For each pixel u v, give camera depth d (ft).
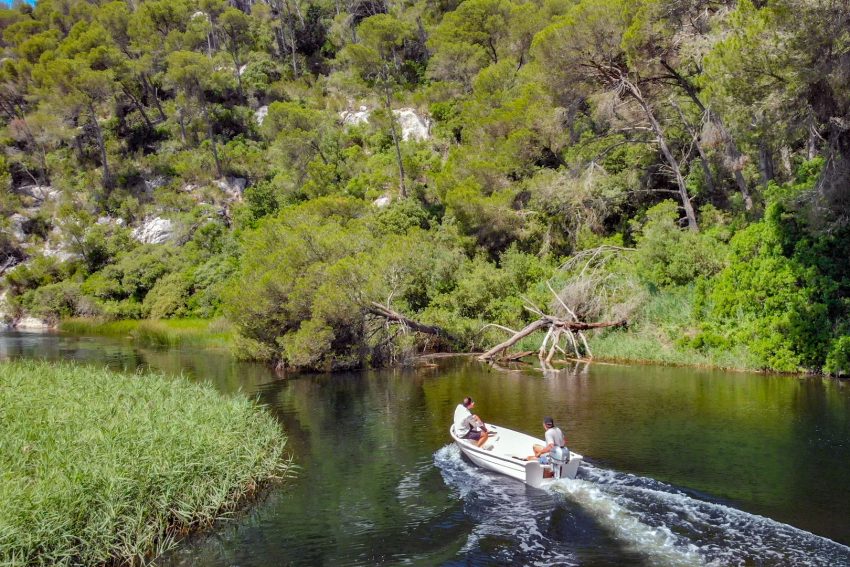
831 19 53.36
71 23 241.55
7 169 188.75
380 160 150.71
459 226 101.60
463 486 33.27
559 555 24.59
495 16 161.68
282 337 72.59
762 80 59.26
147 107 212.64
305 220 88.99
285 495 32.55
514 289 87.20
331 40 230.48
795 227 65.21
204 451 31.42
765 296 66.28
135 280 152.46
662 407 49.32
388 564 24.53
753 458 36.09
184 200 171.32
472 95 150.61
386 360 76.69
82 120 191.21
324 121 165.17
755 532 26.25
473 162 104.63
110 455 29.22
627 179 98.17
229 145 189.88
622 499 30.09
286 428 46.06
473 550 25.31
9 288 160.56
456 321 83.87
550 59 91.30
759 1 67.87
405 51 207.31
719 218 84.84
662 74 89.71
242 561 25.18
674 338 73.82
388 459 38.32
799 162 87.25
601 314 80.69
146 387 45.52
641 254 80.38
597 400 52.42
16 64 209.67
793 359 62.69
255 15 238.27
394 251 81.15
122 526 25.72
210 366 78.48
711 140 79.00
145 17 212.84
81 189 183.73
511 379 64.28
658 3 78.79
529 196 104.17
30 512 23.16
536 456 34.83
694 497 30.22
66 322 146.00
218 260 146.41
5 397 39.70
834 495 30.25
